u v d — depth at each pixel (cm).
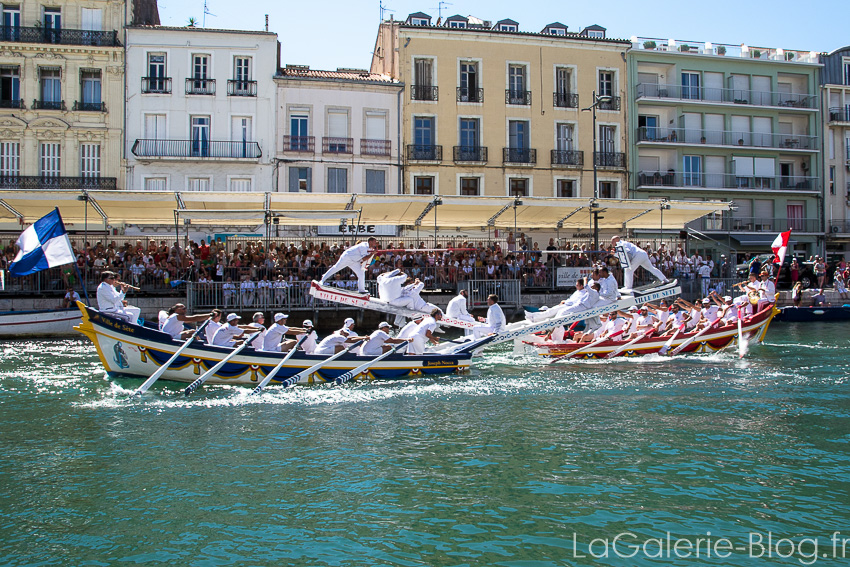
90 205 2844
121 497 898
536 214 3312
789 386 1631
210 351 1545
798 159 5003
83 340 2475
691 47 4803
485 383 1680
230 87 3850
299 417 1314
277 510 858
